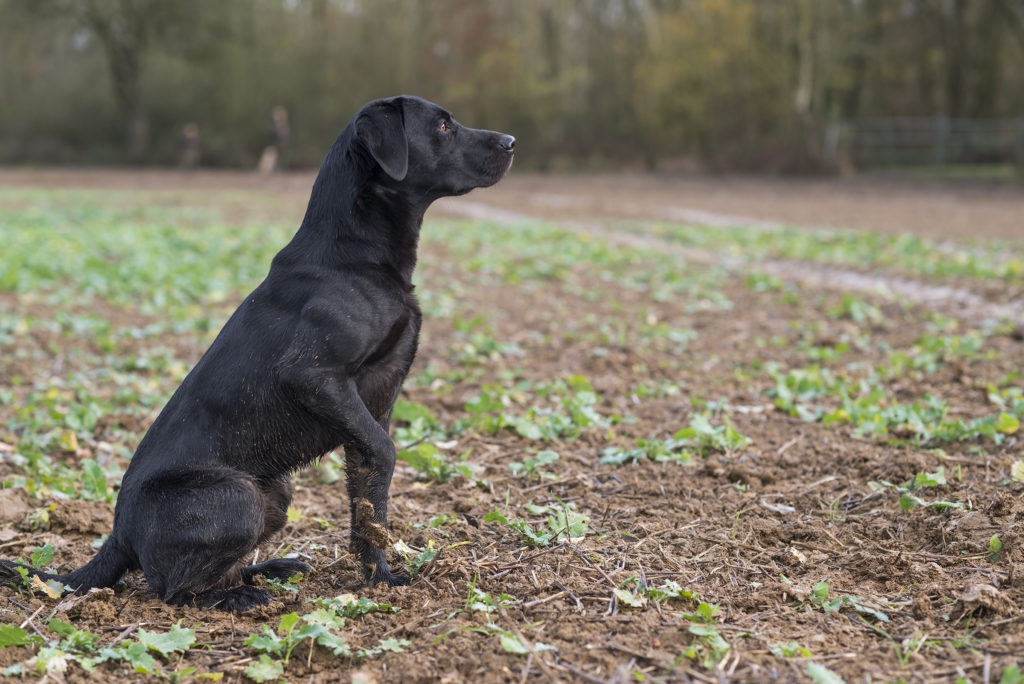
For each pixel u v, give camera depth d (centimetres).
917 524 441
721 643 324
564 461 561
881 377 738
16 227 1948
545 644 336
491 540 445
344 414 381
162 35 5059
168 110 5228
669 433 616
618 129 4766
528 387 734
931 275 1230
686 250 1656
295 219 2270
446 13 4888
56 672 324
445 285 1295
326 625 346
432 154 411
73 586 396
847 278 1284
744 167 4100
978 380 707
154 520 376
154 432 398
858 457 534
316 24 5022
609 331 975
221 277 1328
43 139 5325
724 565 417
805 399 677
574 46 4866
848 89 4466
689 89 4328
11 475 548
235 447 387
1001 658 315
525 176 4288
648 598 376
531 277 1380
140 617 377
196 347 916
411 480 545
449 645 339
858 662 320
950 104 4375
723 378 770
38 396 707
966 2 4262
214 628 366
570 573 402
